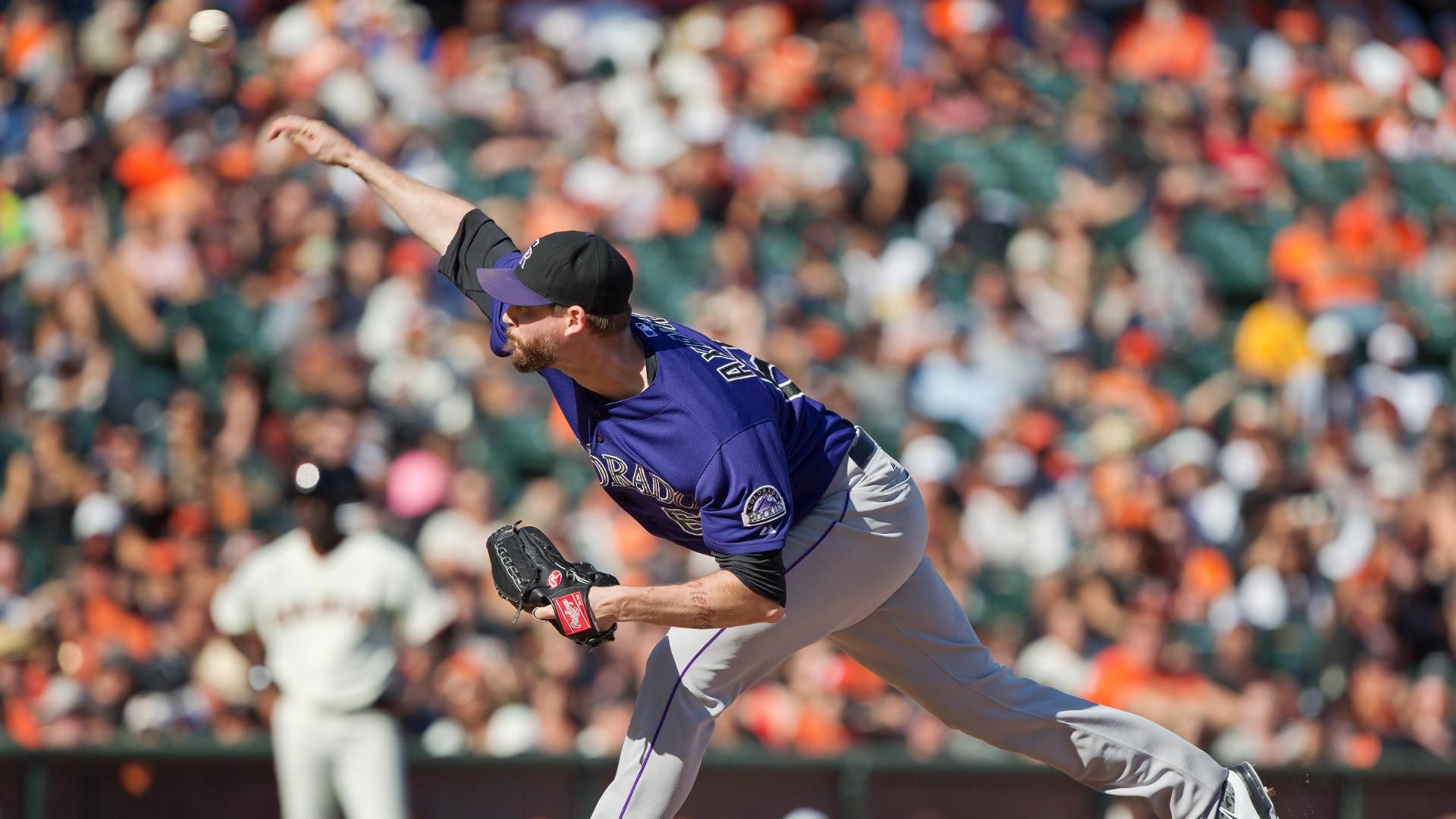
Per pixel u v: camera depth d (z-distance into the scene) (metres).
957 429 37.25
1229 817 13.15
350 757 21.86
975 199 44.22
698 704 12.59
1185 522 33.53
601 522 31.55
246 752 22.62
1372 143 52.50
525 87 46.28
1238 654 29.27
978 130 47.66
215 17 15.08
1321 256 44.62
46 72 43.53
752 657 12.54
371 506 24.66
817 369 36.62
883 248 42.66
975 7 50.69
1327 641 31.28
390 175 13.67
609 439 11.76
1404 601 32.97
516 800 23.22
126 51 44.19
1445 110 55.28
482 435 34.78
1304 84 53.16
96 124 42.31
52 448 30.88
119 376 34.34
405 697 22.25
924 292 40.38
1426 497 35.84
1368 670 30.89
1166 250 43.53
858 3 52.62
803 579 12.30
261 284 37.50
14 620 26.20
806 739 26.98
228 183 40.06
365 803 21.83
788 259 41.50
